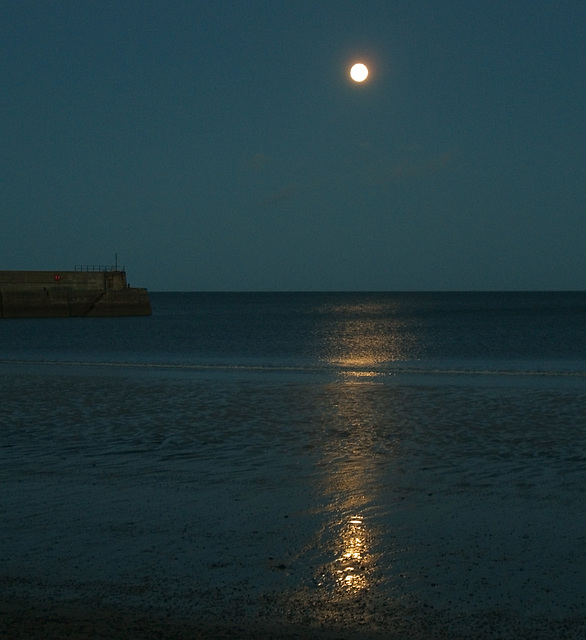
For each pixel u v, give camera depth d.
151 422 13.39
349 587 5.64
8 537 6.88
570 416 13.59
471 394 16.70
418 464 9.97
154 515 7.59
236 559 6.27
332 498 8.24
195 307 145.25
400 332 55.16
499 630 4.88
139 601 5.37
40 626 4.91
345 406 15.17
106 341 44.41
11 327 61.81
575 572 5.90
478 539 6.75
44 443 11.52
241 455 10.61
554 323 70.31
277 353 33.84
